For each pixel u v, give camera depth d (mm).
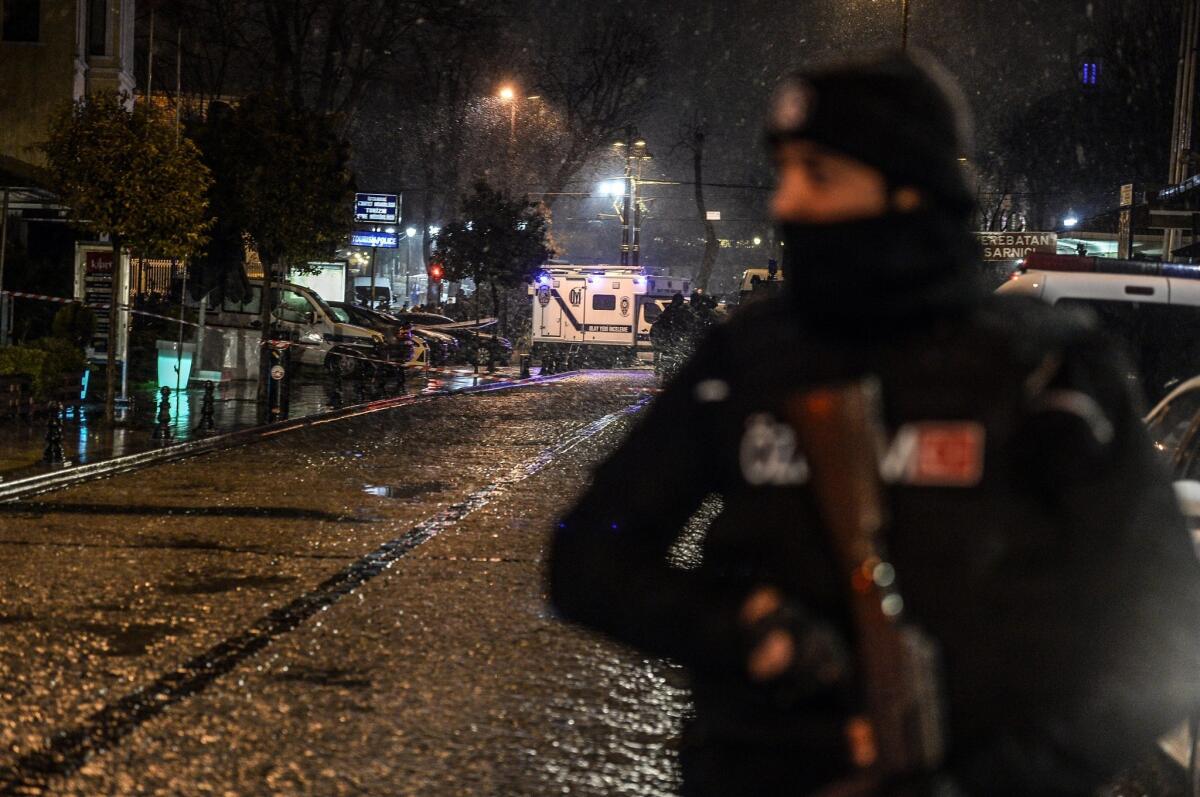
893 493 2055
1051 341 2096
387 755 6105
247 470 16484
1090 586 2109
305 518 12820
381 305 55656
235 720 6590
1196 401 6516
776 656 1941
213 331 30359
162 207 20531
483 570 10375
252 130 26219
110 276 23719
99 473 16000
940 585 2033
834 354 2100
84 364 22906
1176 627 2131
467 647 8047
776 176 2168
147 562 10508
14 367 20703
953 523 2029
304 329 36375
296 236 26062
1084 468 2039
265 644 8055
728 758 2189
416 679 7359
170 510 13195
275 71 44188
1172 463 5879
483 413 25688
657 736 6461
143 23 42094
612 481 2293
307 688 7156
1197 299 10172
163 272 30562
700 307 42938
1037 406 2047
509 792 5664
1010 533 2041
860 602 1934
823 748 2098
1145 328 10258
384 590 9609
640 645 2188
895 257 2035
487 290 61500
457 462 17703
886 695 1905
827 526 1963
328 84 45656
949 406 2047
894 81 2049
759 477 2141
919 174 2029
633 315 53719
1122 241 24984
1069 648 2051
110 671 7438
